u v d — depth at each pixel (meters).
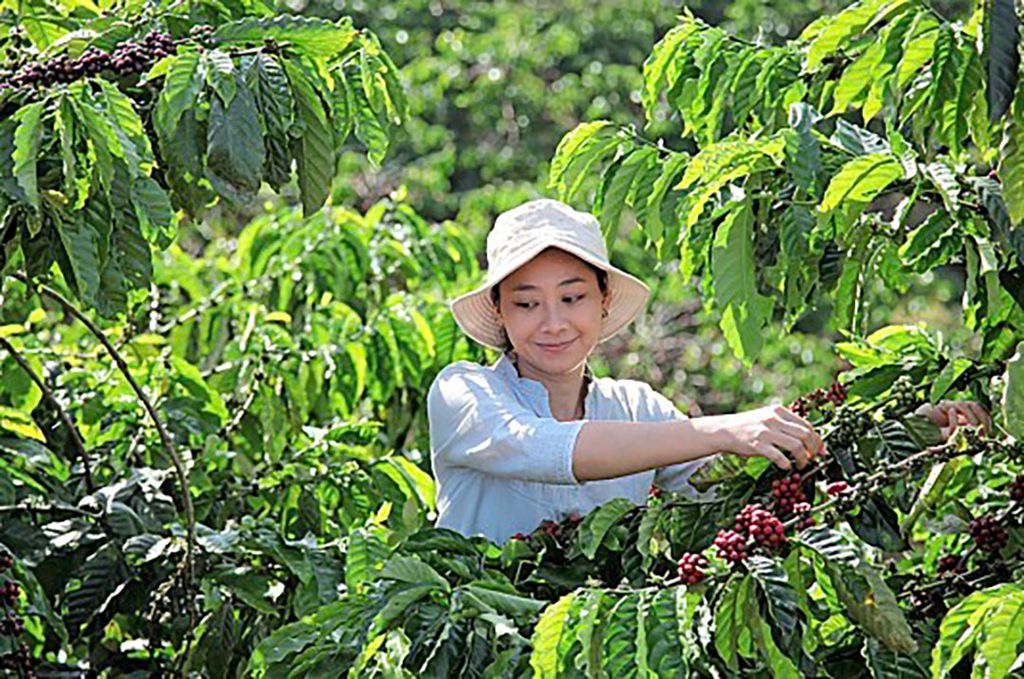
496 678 2.65
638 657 2.49
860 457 2.94
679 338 8.51
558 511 3.22
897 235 3.17
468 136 10.53
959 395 3.23
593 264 3.24
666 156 3.41
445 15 10.53
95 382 4.36
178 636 3.47
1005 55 2.66
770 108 3.40
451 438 3.14
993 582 2.97
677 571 2.88
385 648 2.67
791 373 8.27
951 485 3.19
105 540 3.52
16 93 2.98
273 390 4.57
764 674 2.66
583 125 3.42
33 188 2.77
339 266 5.04
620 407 3.41
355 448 4.32
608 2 10.58
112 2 3.53
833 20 2.94
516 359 3.35
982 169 3.57
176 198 3.19
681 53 3.53
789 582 2.54
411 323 4.79
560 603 2.58
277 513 4.14
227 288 5.10
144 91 3.14
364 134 3.32
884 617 2.50
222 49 3.09
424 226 5.40
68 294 4.06
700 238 3.25
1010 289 3.04
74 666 3.62
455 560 2.91
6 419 3.87
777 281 3.21
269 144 3.04
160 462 4.18
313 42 3.08
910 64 2.84
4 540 3.49
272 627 3.41
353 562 3.05
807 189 2.93
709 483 2.97
